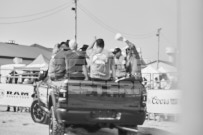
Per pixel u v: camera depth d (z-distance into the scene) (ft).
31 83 48.88
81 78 23.71
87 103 21.56
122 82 22.44
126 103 22.20
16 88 47.06
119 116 21.99
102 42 23.90
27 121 35.42
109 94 21.94
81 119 21.47
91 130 28.19
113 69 24.58
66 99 21.21
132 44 27.25
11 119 37.19
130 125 22.71
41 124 33.04
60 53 26.76
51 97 24.59
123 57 29.27
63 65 26.63
